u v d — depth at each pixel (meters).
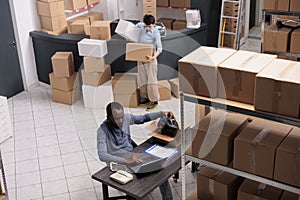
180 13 7.65
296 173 2.38
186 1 7.39
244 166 2.57
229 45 7.30
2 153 4.93
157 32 5.59
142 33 5.62
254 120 2.74
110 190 4.16
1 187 3.32
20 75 6.59
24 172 4.55
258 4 8.95
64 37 6.21
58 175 4.46
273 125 2.66
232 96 2.56
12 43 6.35
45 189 4.25
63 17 6.60
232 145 2.62
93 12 7.37
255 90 2.40
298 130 2.59
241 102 2.54
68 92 6.01
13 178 4.45
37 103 6.22
